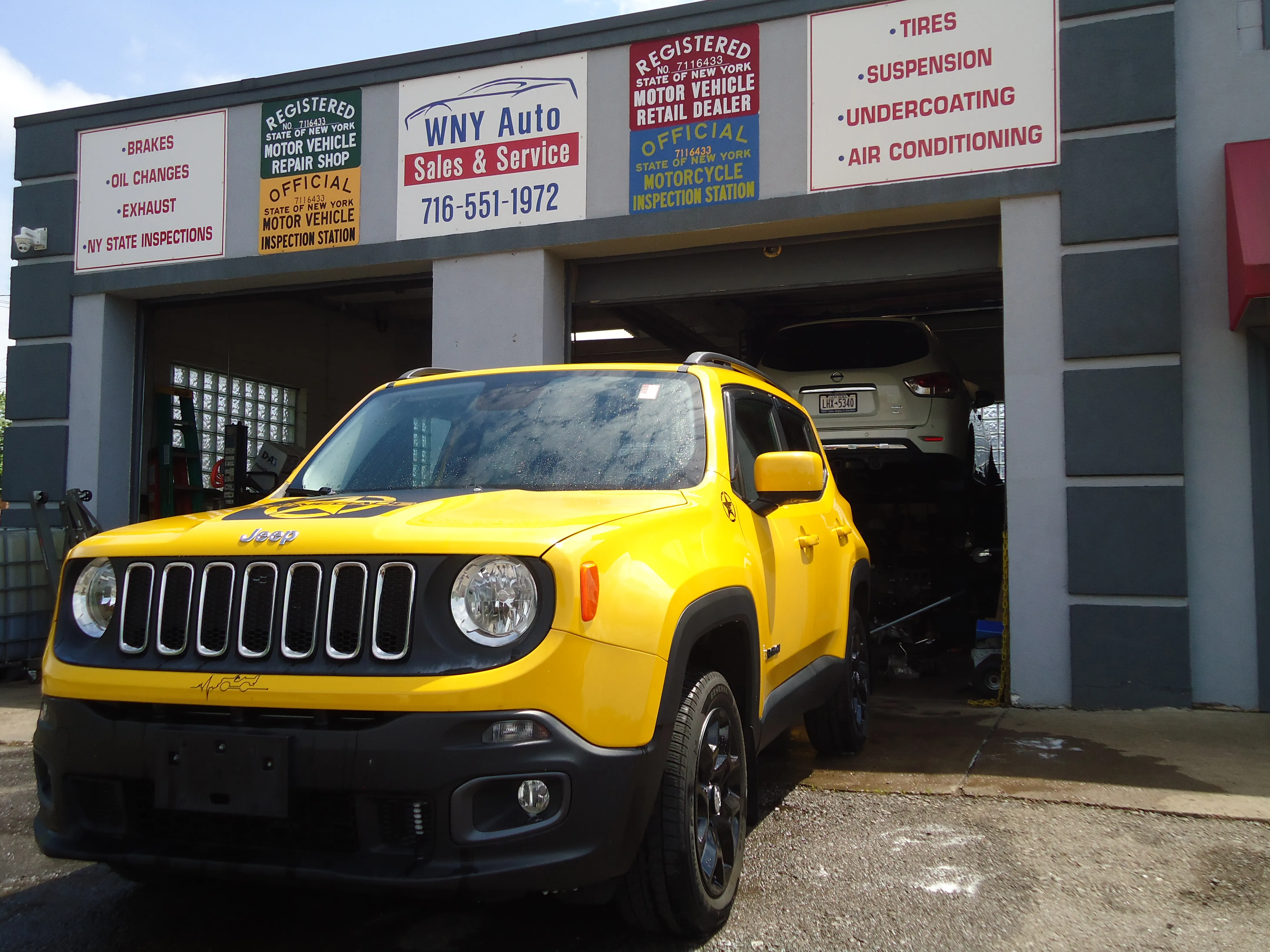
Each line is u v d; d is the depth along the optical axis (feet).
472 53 27.32
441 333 27.27
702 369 13.69
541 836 8.45
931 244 24.91
